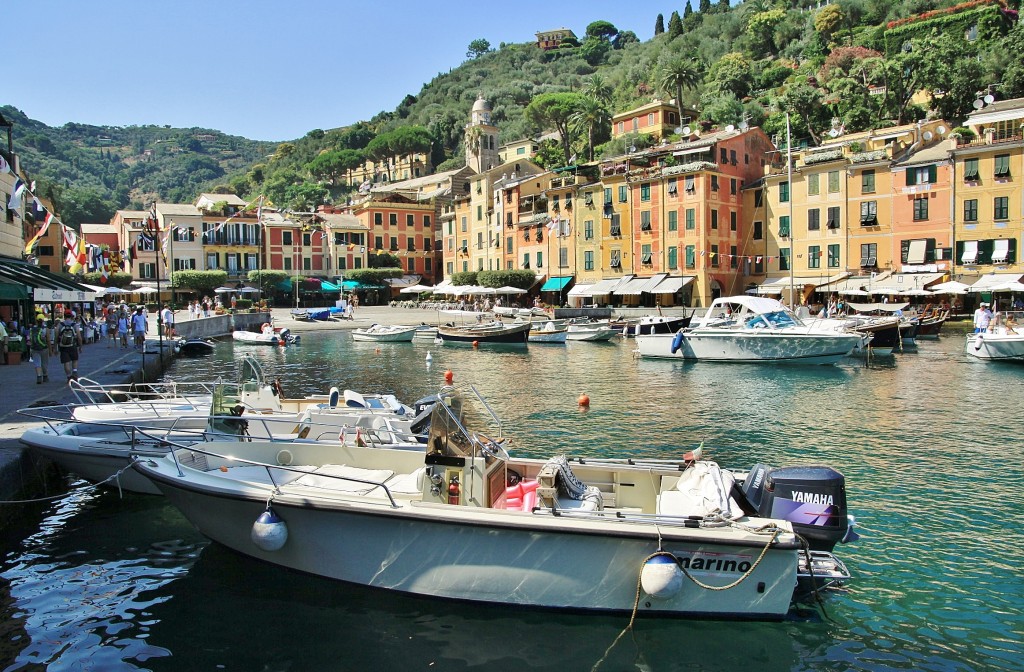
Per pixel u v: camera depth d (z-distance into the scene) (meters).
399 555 8.84
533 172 90.88
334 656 7.90
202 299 84.19
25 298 29.16
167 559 10.40
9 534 11.32
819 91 82.19
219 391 13.66
